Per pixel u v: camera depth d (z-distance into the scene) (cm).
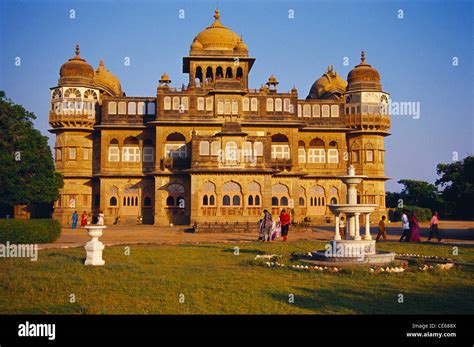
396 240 3938
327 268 2212
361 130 7294
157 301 1565
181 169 6662
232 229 5141
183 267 2298
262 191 6219
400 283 1906
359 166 7338
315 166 7244
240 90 6800
